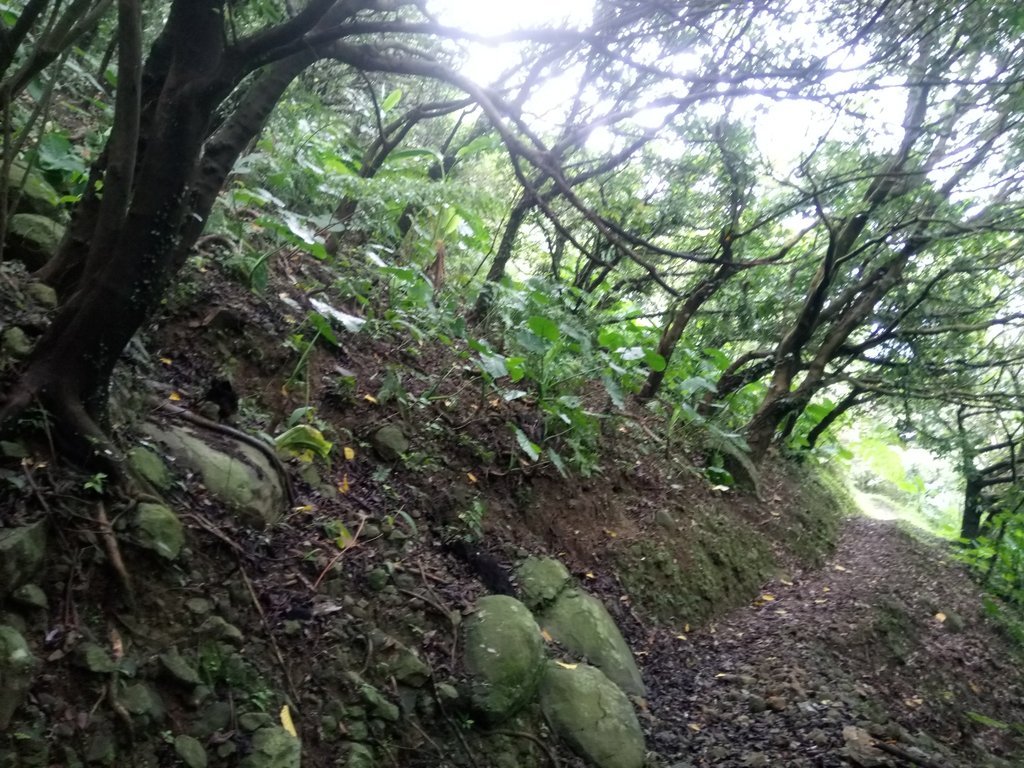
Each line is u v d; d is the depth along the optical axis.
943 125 6.22
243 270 4.36
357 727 2.92
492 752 3.34
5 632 2.14
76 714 2.22
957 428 11.45
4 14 3.77
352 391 4.55
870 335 9.84
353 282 5.12
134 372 3.37
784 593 7.12
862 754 4.07
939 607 8.30
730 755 4.06
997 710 6.58
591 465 5.92
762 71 3.44
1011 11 3.97
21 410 2.54
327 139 5.65
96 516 2.57
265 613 2.99
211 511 3.07
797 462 11.54
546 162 2.34
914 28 3.79
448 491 4.58
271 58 2.49
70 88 4.70
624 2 2.95
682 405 7.66
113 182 2.50
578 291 6.46
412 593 3.62
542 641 3.86
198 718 2.52
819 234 9.02
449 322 5.25
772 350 9.79
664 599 5.69
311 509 3.66
